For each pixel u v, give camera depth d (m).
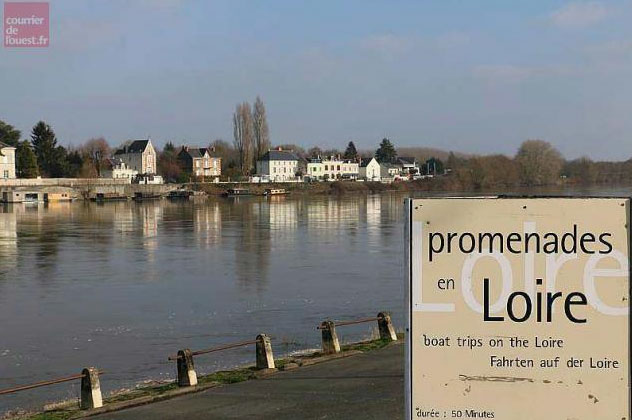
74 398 14.48
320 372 13.66
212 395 12.28
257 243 48.75
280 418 10.55
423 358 5.30
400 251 43.62
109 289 30.36
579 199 5.14
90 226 63.34
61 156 129.12
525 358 5.21
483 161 144.75
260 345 14.35
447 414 5.28
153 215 78.50
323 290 29.73
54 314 25.03
